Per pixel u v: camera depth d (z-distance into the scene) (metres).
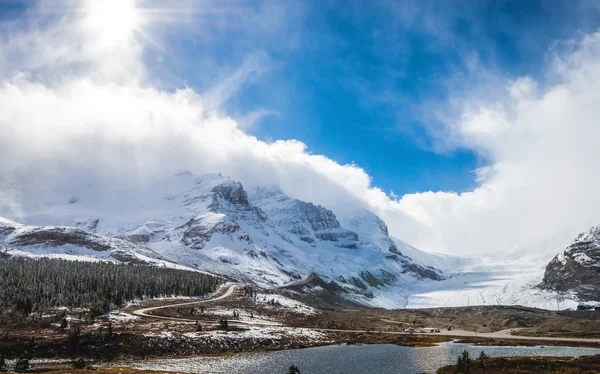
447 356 146.12
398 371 117.19
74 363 114.38
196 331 166.25
